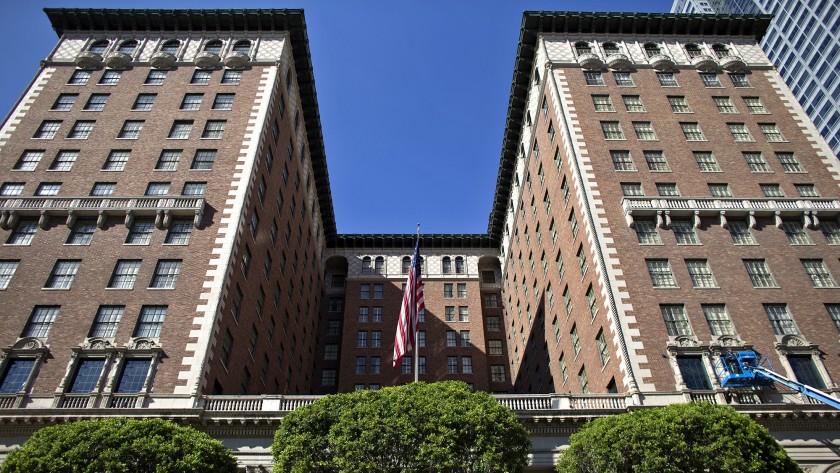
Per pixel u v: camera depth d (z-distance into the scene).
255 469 28.66
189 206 38.41
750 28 53.94
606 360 35.22
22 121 44.78
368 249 77.75
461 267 76.44
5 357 31.89
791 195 41.31
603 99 47.44
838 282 36.66
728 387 31.30
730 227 39.09
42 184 40.62
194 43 52.19
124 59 49.38
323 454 23.98
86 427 22.64
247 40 52.75
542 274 51.06
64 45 51.38
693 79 49.62
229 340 35.78
